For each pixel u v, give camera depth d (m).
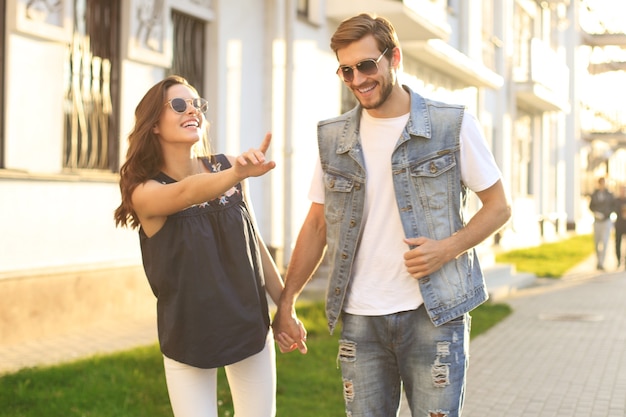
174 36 12.78
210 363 3.82
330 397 7.49
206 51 13.48
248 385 4.00
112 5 11.32
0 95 9.50
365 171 4.00
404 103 4.00
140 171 3.85
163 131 3.87
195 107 3.89
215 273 3.83
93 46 11.00
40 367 7.64
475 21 27.08
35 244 9.90
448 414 3.91
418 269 3.84
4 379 7.20
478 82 25.81
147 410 6.71
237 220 3.93
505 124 31.25
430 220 3.92
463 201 4.04
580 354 10.45
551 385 8.61
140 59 11.55
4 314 9.38
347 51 3.88
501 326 12.85
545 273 21.88
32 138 9.86
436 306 3.88
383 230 3.99
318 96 16.53
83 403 6.69
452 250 3.87
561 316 14.05
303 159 15.96
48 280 9.95
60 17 10.05
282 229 15.30
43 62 9.97
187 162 3.94
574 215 44.78
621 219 25.11
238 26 14.00
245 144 14.24
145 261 3.89
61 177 10.19
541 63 33.16
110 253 11.16
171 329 3.84
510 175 31.86
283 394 7.53
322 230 4.29
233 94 13.88
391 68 3.92
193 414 3.87
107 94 11.24
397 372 4.09
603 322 13.36
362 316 4.00
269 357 4.04
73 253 10.49
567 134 44.59
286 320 4.26
